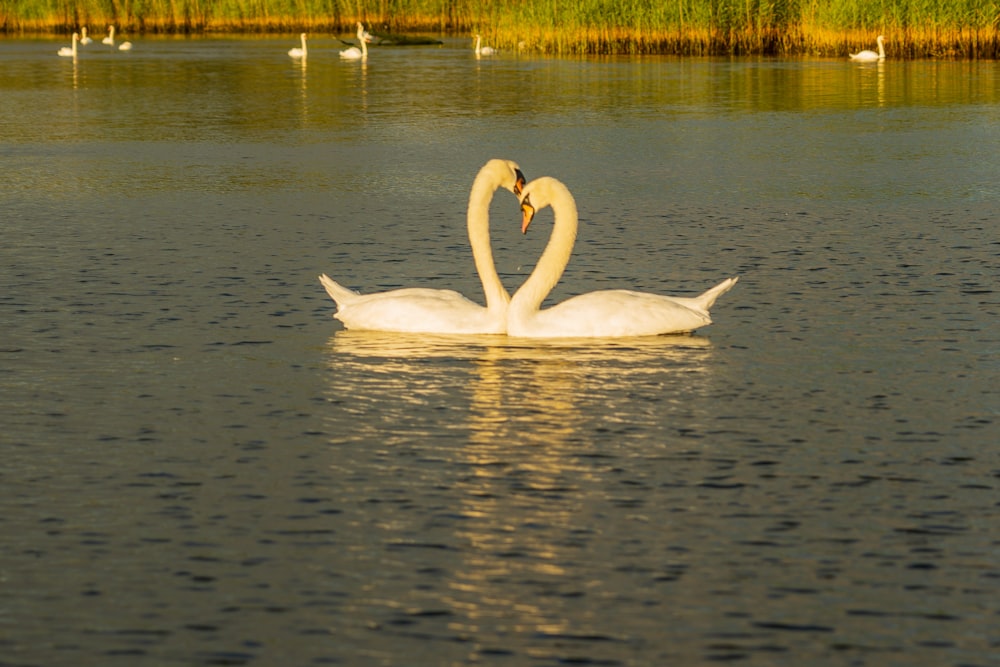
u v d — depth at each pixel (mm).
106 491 11547
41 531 10695
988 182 30047
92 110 49531
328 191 29578
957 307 18266
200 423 13383
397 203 27906
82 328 17281
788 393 14305
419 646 8859
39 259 21750
